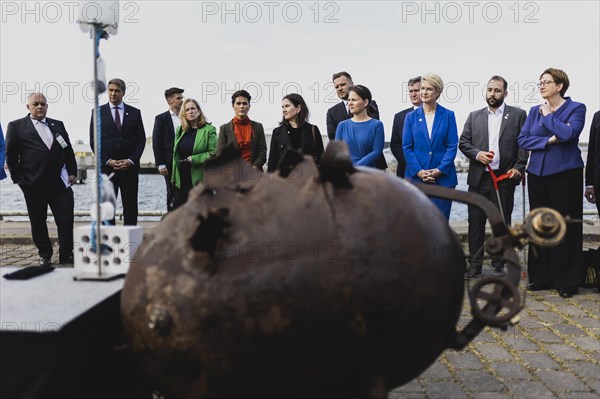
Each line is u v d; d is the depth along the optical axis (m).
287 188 1.94
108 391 2.24
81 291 2.30
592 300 5.24
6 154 6.57
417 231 1.94
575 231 5.31
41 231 6.83
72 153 6.97
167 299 1.86
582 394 3.21
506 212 5.97
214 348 1.82
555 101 5.32
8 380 1.89
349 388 1.97
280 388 1.89
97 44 2.62
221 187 2.01
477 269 5.98
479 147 5.99
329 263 1.80
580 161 5.30
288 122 5.49
